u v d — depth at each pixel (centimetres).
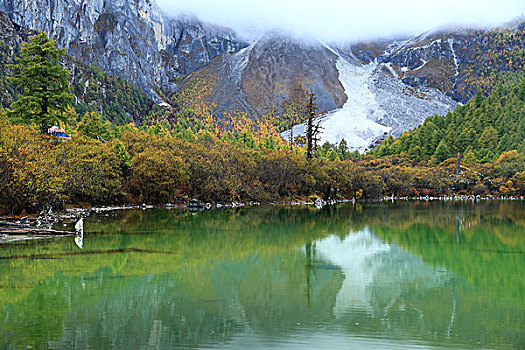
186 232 4850
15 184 4694
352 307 2231
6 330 1836
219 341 1752
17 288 2461
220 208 8556
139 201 8281
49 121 6538
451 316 2100
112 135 11344
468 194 15638
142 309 2136
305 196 10988
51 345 1680
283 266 3222
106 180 7275
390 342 1767
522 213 8031
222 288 2552
